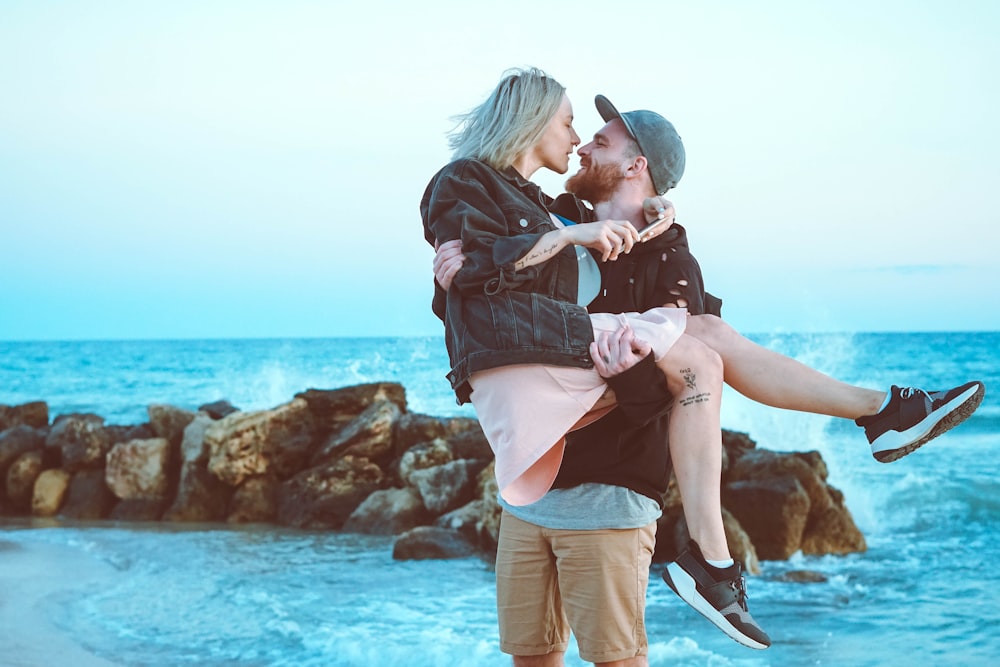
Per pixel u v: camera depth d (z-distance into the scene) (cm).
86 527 1109
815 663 606
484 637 635
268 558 898
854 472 1400
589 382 294
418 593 759
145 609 708
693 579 285
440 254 303
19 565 862
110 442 1276
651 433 322
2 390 4431
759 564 889
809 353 2903
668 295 316
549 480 305
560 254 303
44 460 1293
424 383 3275
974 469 1423
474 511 965
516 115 312
